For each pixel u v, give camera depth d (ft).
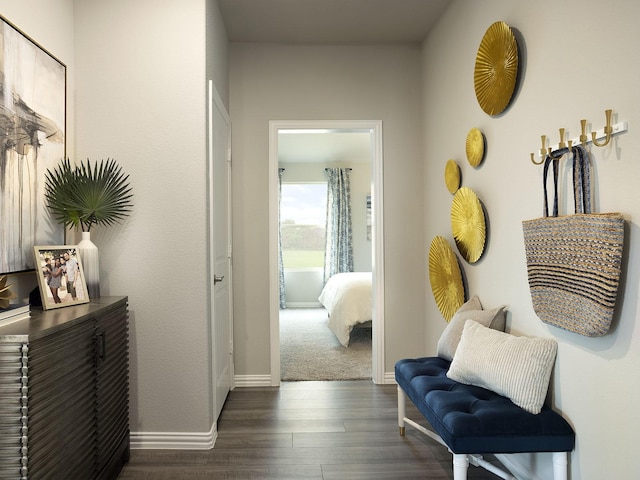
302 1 10.46
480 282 9.16
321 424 9.89
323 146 23.49
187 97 8.79
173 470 7.91
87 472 6.36
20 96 6.74
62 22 8.30
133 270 8.75
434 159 11.91
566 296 5.93
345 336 16.61
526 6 7.21
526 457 7.45
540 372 6.38
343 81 12.82
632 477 5.05
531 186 7.16
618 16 5.15
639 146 4.86
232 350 12.45
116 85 8.76
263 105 12.70
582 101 5.83
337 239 26.16
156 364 8.75
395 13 11.12
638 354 4.94
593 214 5.40
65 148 8.20
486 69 8.41
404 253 12.85
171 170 8.79
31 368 4.96
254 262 12.66
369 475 7.72
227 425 9.86
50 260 6.91
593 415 5.68
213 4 9.86
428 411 6.91
